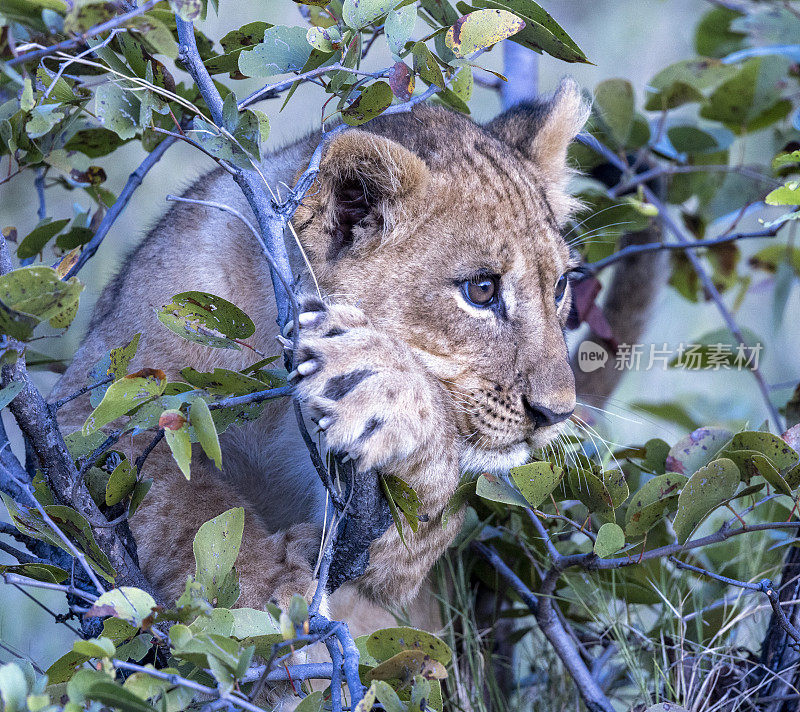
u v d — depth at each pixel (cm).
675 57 1577
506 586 720
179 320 457
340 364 473
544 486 530
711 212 864
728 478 516
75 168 634
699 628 618
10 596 896
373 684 366
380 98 477
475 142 668
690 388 1208
